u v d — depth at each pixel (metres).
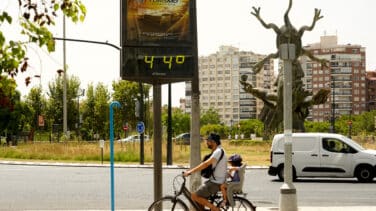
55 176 30.20
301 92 56.28
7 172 33.47
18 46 5.48
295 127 56.94
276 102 59.97
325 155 27.31
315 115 190.12
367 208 16.28
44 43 5.64
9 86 5.66
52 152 50.22
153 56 12.08
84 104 96.00
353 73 187.62
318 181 27.59
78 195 21.03
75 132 90.88
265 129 61.84
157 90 12.84
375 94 191.00
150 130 95.88
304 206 17.39
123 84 100.81
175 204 11.79
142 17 12.06
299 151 27.62
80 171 34.31
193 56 12.23
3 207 17.50
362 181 26.95
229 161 11.95
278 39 51.84
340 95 187.50
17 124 89.81
